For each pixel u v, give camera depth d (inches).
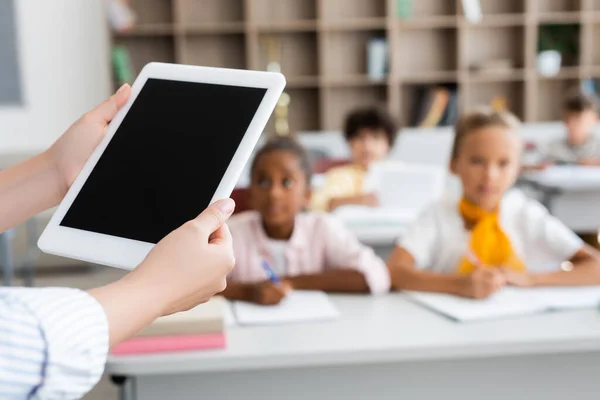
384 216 109.3
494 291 66.7
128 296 26.0
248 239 78.6
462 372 60.4
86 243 32.6
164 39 219.1
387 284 71.5
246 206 102.8
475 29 226.8
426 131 217.9
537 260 79.4
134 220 32.2
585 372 61.4
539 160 191.8
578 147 192.7
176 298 27.4
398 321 61.4
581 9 219.1
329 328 59.6
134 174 33.6
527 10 217.9
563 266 78.0
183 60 214.8
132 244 31.7
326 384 59.1
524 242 79.5
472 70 224.2
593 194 157.6
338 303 67.7
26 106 199.8
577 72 221.3
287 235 79.0
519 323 60.2
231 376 57.8
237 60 222.2
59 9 198.2
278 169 75.5
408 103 227.6
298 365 54.1
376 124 137.4
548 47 225.0
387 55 219.6
